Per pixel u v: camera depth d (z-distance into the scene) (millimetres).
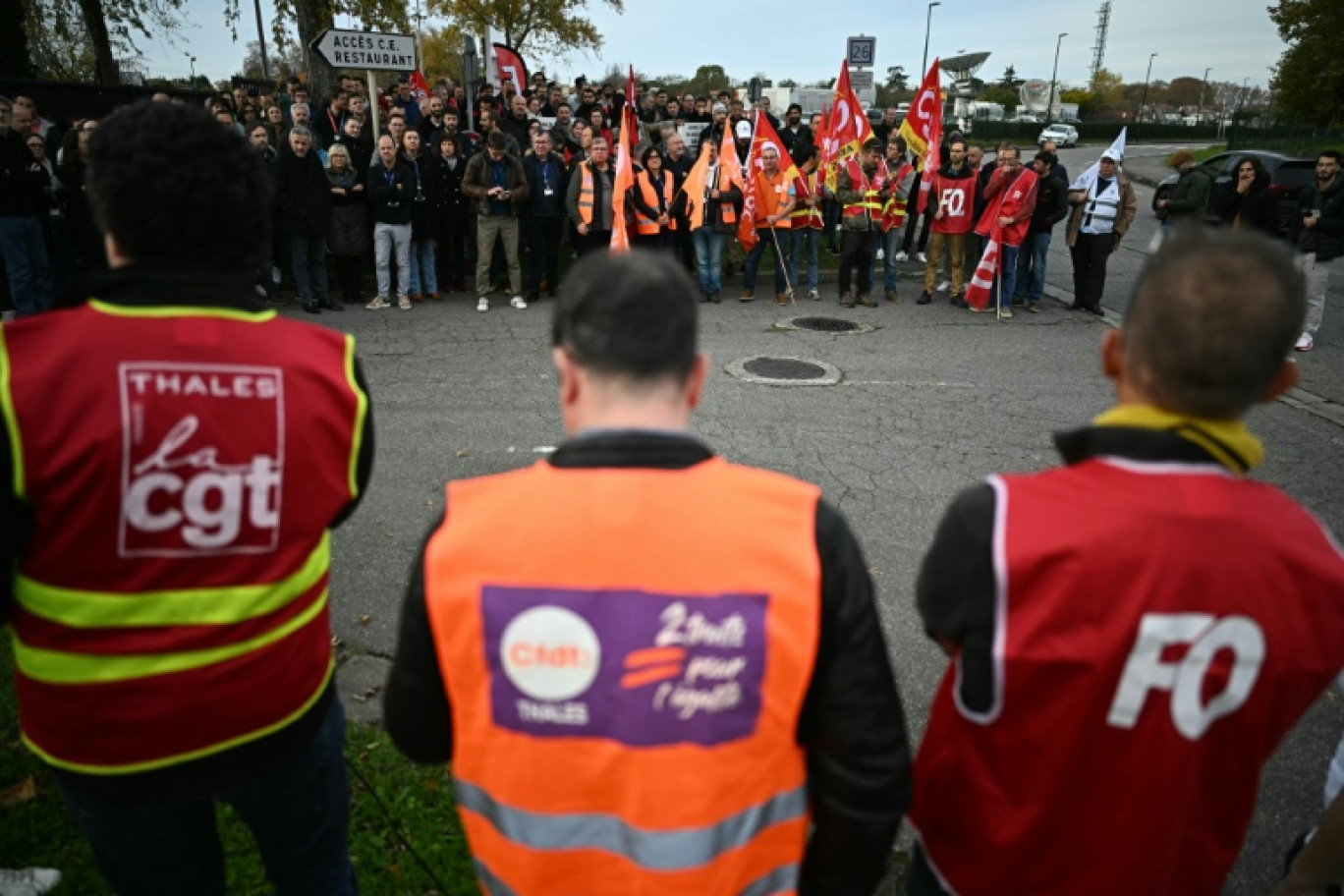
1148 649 1127
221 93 12023
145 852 1527
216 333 1399
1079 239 9789
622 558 1059
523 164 9250
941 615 1242
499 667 1068
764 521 1097
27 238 7238
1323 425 6410
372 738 2926
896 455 5547
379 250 8945
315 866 1754
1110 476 1182
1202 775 1205
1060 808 1212
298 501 1483
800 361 7668
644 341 1107
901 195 9969
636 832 1064
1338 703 3346
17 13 13109
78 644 1362
